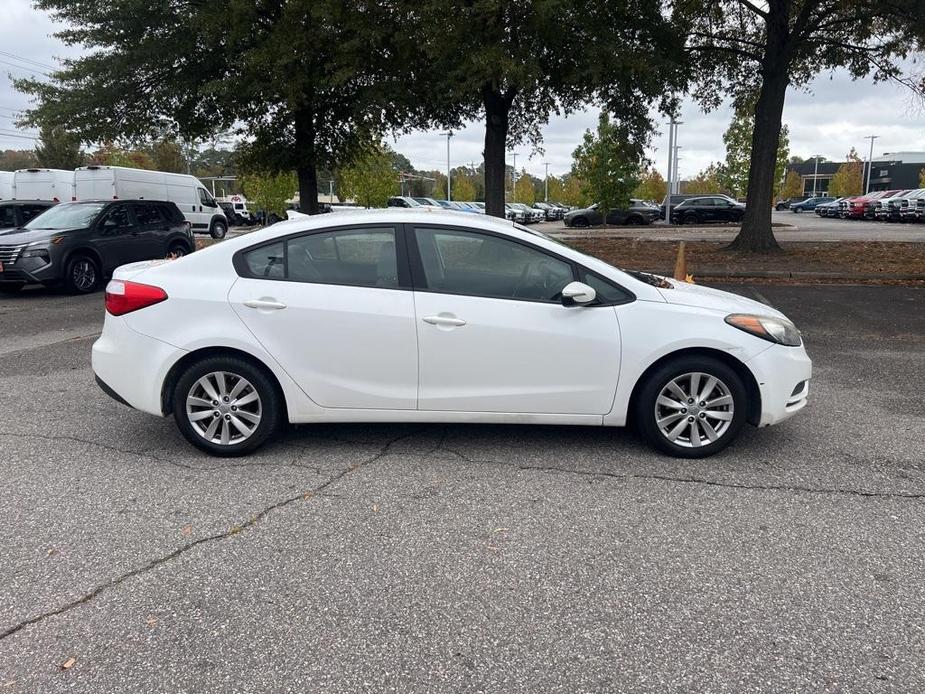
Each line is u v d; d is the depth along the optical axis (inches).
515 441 191.9
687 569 127.7
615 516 148.5
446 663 103.0
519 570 127.5
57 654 105.0
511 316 172.7
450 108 689.6
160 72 679.1
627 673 100.8
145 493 159.8
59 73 697.0
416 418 178.1
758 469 173.2
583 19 529.7
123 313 178.1
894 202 1453.0
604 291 175.5
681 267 413.7
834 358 287.4
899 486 163.0
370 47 572.4
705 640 107.9
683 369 174.1
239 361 176.2
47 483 165.2
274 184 1325.0
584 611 115.3
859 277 487.2
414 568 128.2
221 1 621.0
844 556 132.0
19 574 126.3
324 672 101.3
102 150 2321.6
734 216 1462.8
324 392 176.6
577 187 2893.7
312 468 173.9
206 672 101.3
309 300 173.8
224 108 698.2
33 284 542.3
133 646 106.9
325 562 130.3
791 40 617.6
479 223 178.5
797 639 108.0
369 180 1380.4
